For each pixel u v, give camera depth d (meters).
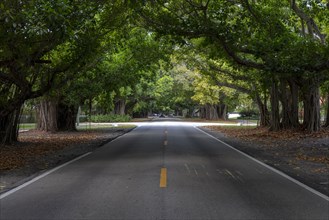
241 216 6.16
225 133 30.28
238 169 11.19
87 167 11.76
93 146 19.33
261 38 18.17
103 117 60.28
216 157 14.19
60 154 15.79
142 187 8.48
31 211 6.54
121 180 9.38
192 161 12.97
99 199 7.38
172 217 6.09
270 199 7.34
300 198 7.44
